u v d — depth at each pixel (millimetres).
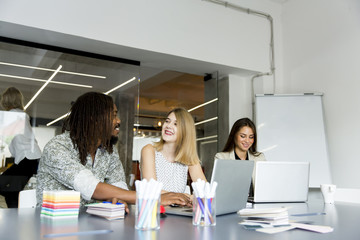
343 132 3713
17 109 3150
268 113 4074
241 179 1464
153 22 3611
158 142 2172
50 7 3104
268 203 2004
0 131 3041
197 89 6340
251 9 4375
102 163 1662
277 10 4648
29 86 3254
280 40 4609
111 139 1723
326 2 4031
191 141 2045
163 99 7176
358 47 3621
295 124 3988
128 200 1372
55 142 1531
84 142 1565
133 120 3783
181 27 3785
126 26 3449
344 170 3664
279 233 985
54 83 3385
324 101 3988
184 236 913
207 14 3994
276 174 2037
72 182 1402
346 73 3729
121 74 3789
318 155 3838
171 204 1500
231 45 4137
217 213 1313
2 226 1004
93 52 3643
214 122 4254
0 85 3135
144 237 886
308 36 4234
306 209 1671
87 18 3258
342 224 1182
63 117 3346
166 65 4105
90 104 1600
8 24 2965
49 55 3428
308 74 4191
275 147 3965
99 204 1245
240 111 4512
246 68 4227
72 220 1144
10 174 3033
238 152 3041
